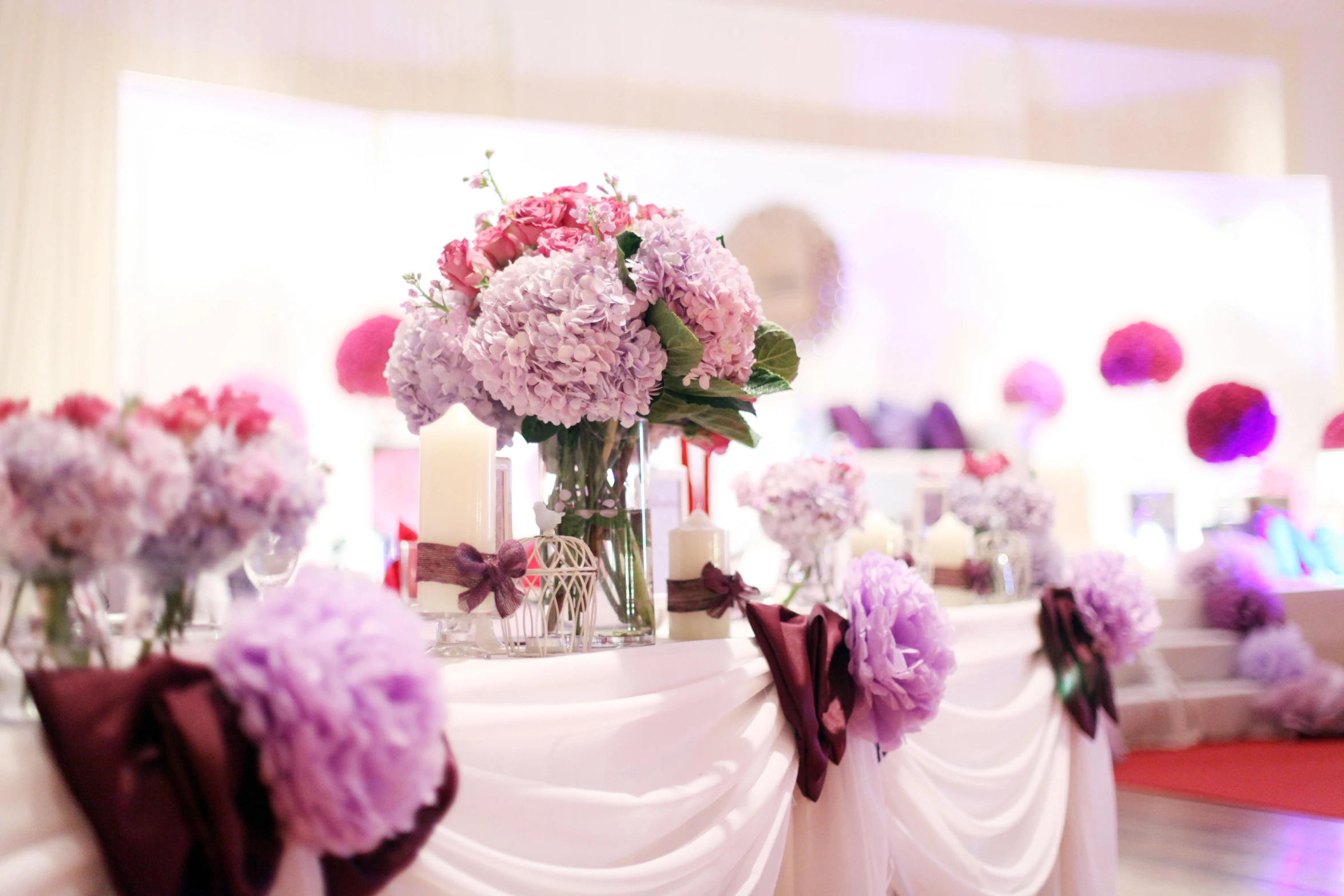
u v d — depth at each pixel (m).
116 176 4.40
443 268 1.40
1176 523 5.08
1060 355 5.71
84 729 0.70
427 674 0.80
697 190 5.27
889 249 5.53
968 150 5.75
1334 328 5.71
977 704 1.94
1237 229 5.75
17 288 4.26
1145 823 2.94
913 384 5.50
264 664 0.75
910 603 1.49
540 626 1.25
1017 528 2.79
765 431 5.10
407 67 4.91
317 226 4.66
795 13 5.47
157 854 0.70
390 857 0.83
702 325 1.30
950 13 5.68
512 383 1.24
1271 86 6.02
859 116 5.61
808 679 1.44
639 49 5.27
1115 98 5.91
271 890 0.76
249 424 0.86
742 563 3.01
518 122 4.90
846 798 1.48
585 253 1.29
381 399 3.24
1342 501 4.86
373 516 2.79
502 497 1.29
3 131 4.28
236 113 4.55
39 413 0.77
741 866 1.33
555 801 1.06
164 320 4.48
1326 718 3.96
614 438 1.39
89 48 4.41
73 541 0.74
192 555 0.82
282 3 4.73
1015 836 1.98
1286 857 2.58
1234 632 4.18
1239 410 4.51
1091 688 2.20
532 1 5.09
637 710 1.17
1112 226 5.75
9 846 0.67
